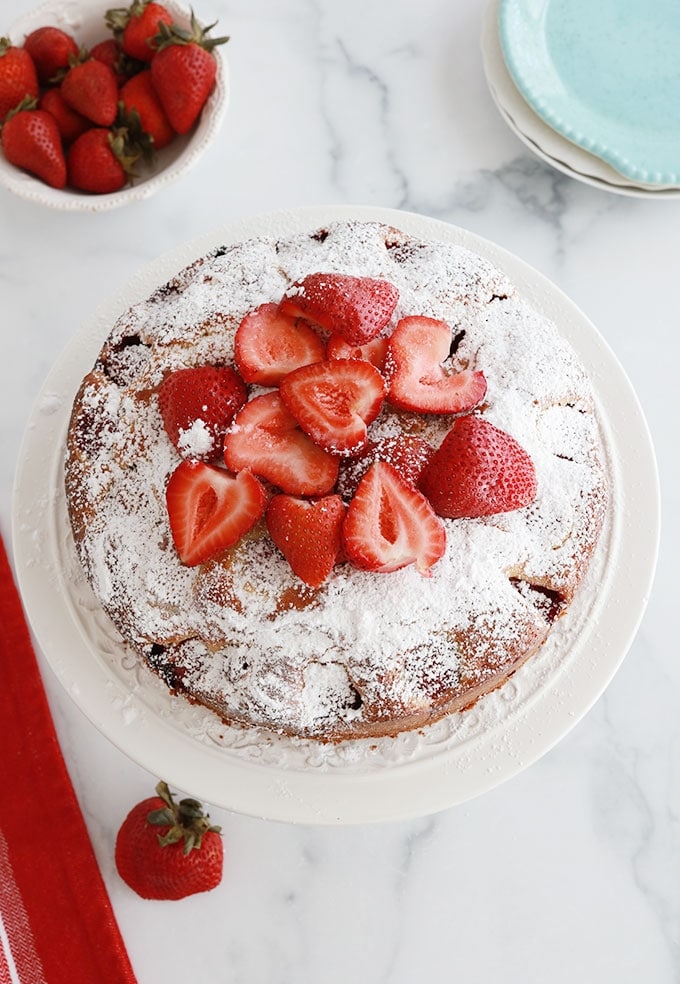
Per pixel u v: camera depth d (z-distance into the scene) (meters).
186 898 0.64
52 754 0.64
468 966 0.63
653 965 0.63
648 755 0.65
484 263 0.58
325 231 0.59
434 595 0.52
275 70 0.73
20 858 0.63
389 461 0.52
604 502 0.56
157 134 0.71
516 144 0.72
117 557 0.54
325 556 0.50
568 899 0.64
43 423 0.60
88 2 0.71
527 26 0.70
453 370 0.55
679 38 0.70
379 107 0.73
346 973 0.63
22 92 0.69
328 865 0.64
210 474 0.51
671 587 0.66
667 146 0.68
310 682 0.53
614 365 0.61
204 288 0.56
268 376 0.52
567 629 0.57
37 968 0.62
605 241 0.71
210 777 0.56
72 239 0.71
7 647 0.65
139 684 0.57
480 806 0.64
